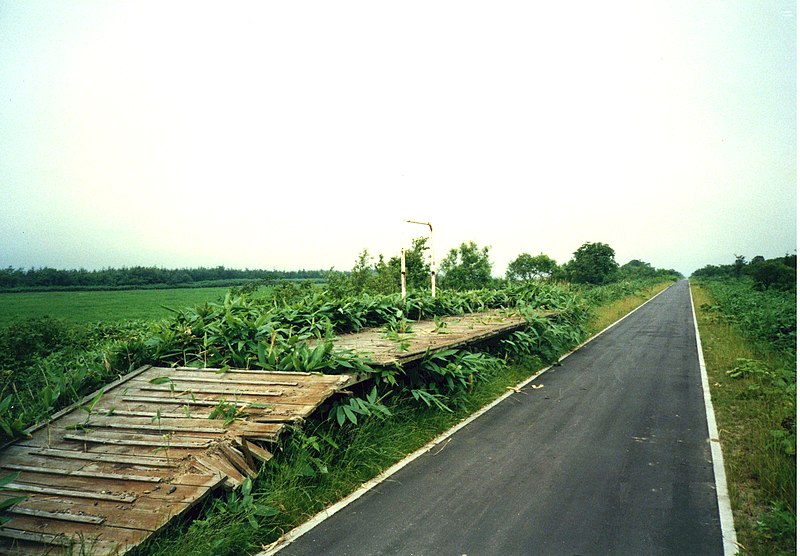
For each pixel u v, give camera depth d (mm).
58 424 4984
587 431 6617
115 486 3938
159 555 3381
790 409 6473
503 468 5309
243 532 3717
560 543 3758
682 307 30156
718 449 5855
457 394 7832
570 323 16375
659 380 9891
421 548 3707
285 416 4844
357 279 20594
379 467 5223
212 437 4566
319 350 6152
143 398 5512
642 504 4422
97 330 16047
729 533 3910
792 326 12727
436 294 15578
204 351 6762
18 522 3570
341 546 3750
